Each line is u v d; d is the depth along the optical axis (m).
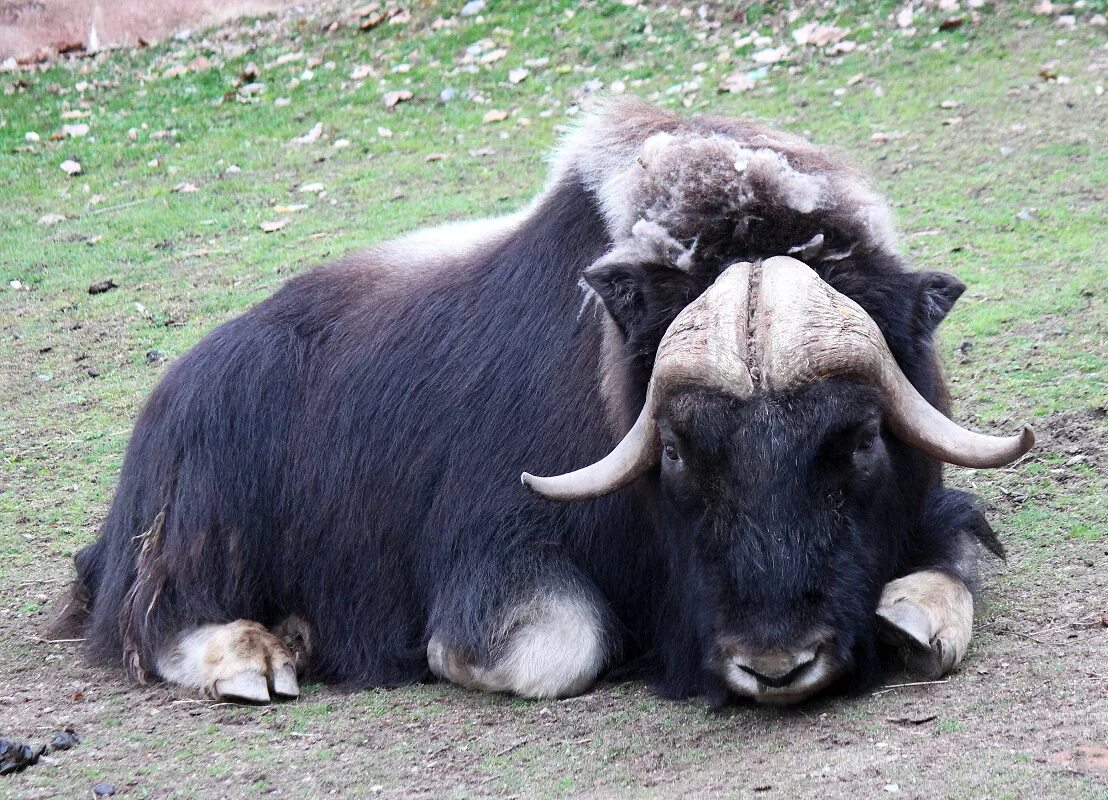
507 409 19.98
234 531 21.61
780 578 15.12
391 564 21.19
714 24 57.12
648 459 16.45
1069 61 48.03
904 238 35.75
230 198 47.78
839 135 44.72
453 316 21.36
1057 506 22.42
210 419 21.80
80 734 18.42
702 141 17.78
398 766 16.56
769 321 15.40
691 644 17.77
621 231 17.77
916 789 13.59
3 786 16.56
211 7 68.94
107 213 47.62
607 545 19.20
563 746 16.72
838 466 15.41
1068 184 37.91
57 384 34.72
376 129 53.25
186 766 17.00
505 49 58.88
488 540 19.56
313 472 21.77
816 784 14.08
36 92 61.91
